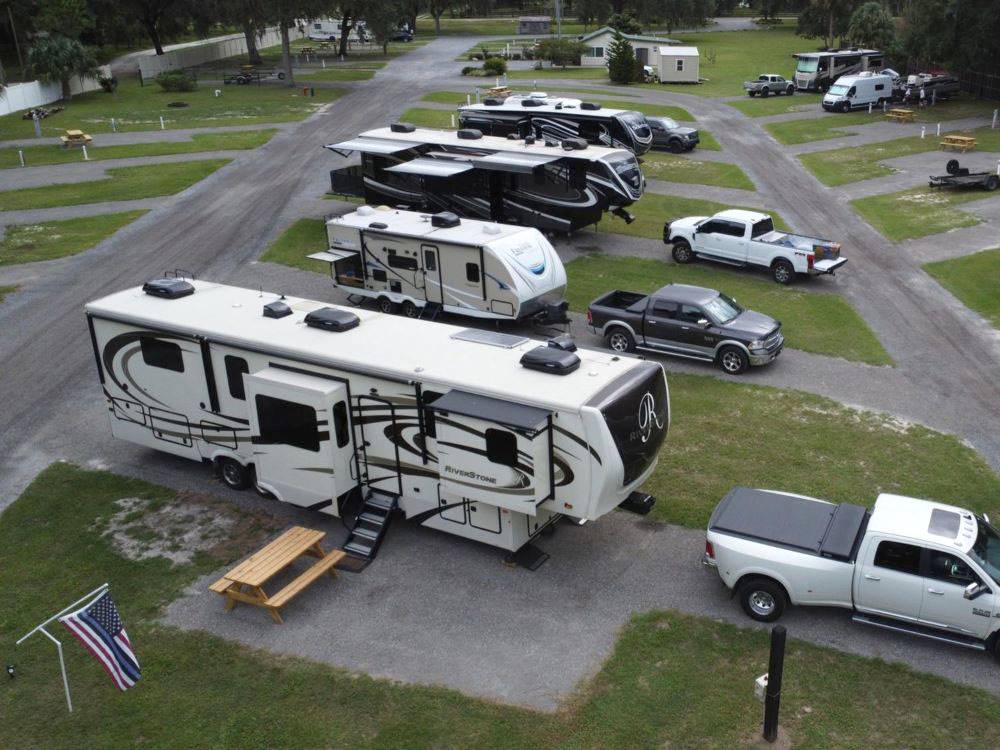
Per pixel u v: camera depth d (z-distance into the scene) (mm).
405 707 10359
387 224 23016
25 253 29609
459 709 10297
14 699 10797
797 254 25125
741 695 10320
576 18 121000
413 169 29156
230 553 13602
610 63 64625
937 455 15930
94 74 62906
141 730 10219
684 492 14867
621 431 11773
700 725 9914
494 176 29734
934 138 44344
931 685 10352
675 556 13164
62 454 16969
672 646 11188
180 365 15078
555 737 9836
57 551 13812
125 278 27094
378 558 13344
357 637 11617
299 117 52625
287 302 16062
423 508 13453
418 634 11617
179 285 16578
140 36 83188
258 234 31391
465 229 22344
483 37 102750
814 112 53156
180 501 15156
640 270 27109
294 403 13367
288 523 14438
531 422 11453
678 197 36000
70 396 19516
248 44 78875
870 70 59781
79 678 11117
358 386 13242
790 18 122875
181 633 11820
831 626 11461
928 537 10680
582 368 12727
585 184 28859
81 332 23094
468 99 53219
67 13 62438
